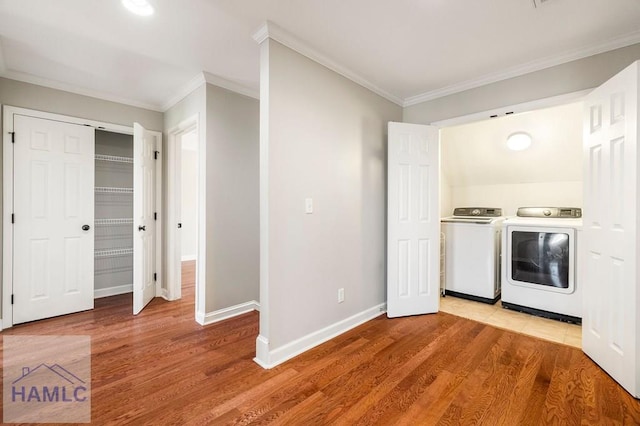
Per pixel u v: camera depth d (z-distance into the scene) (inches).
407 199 118.9
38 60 98.0
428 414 62.4
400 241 118.0
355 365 81.4
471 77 109.4
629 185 69.2
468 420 60.6
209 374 76.4
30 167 111.6
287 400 66.4
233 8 72.1
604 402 66.0
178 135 140.1
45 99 114.3
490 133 144.2
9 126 106.8
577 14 73.6
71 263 121.3
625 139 70.7
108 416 60.6
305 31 81.9
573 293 113.3
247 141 123.3
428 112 125.2
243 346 92.1
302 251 90.2
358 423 59.7
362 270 113.1
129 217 154.1
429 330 105.5
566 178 145.8
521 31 81.2
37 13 73.5
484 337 99.8
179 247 142.0
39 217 113.8
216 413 62.0
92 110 124.9
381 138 120.6
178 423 59.0
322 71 95.3
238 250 120.8
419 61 98.0
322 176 96.1
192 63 100.3
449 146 158.7
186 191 248.5
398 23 78.0
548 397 67.9
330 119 98.5
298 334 89.2
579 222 120.2
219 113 113.7
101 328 105.7
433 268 123.4
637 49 81.9
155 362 82.0
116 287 149.9
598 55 87.4
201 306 111.0
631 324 68.3
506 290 130.4
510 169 154.6
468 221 144.3
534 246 123.6
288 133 85.4
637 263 67.1
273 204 82.0
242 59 97.3
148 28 80.3
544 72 97.0
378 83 114.3
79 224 123.3
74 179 122.0
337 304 102.6
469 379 75.0
